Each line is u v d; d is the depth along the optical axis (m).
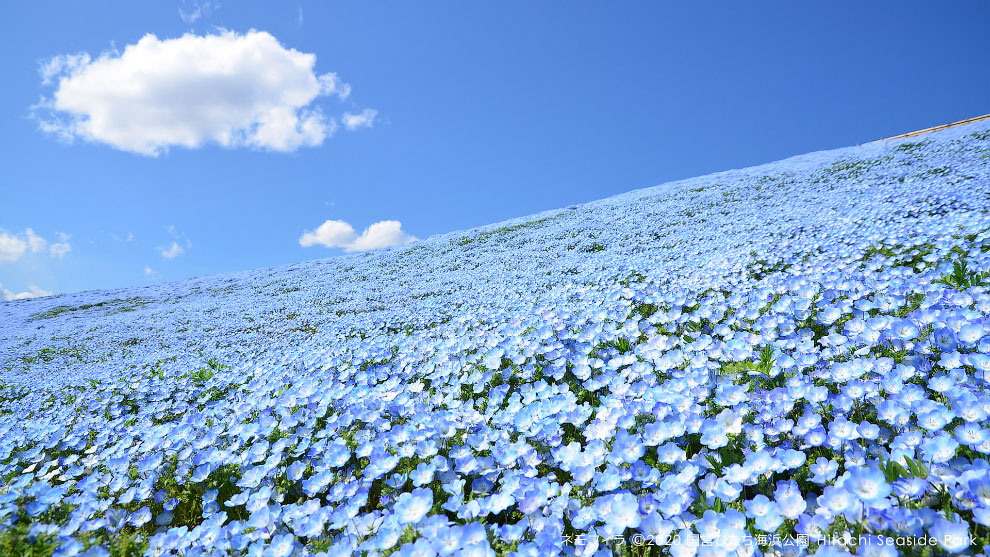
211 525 2.84
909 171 16.30
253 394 6.06
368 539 2.50
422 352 6.43
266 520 2.74
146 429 5.24
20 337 20.09
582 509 2.43
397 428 3.60
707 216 17.44
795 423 3.10
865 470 2.03
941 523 1.74
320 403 4.58
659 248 13.30
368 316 11.45
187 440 4.39
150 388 7.52
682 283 7.61
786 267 8.06
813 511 2.27
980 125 23.61
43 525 2.80
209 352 10.86
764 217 14.13
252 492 3.35
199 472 3.66
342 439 3.68
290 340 10.50
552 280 11.28
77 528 2.97
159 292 32.50
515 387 4.77
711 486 2.49
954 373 3.06
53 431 5.54
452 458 3.30
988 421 2.38
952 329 3.46
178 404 6.41
